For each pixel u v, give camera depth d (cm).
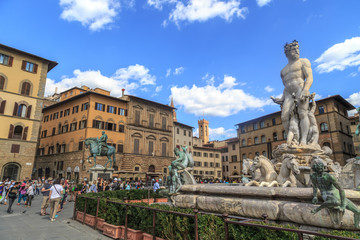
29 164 3925
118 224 816
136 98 5866
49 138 5772
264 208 623
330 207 493
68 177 4788
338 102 5181
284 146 1085
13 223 1067
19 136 3919
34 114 4100
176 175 1048
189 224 565
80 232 895
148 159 5797
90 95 5041
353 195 530
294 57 1188
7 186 1906
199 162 7981
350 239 311
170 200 998
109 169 2800
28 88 4094
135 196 1794
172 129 6650
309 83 1142
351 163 867
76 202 1159
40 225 1023
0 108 3791
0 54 3891
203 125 14662
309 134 1115
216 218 528
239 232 472
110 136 5216
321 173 505
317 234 345
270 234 432
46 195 1315
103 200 940
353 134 5897
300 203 570
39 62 4272
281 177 902
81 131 4962
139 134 5772
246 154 6694
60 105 5769
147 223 703
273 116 6134
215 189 782
